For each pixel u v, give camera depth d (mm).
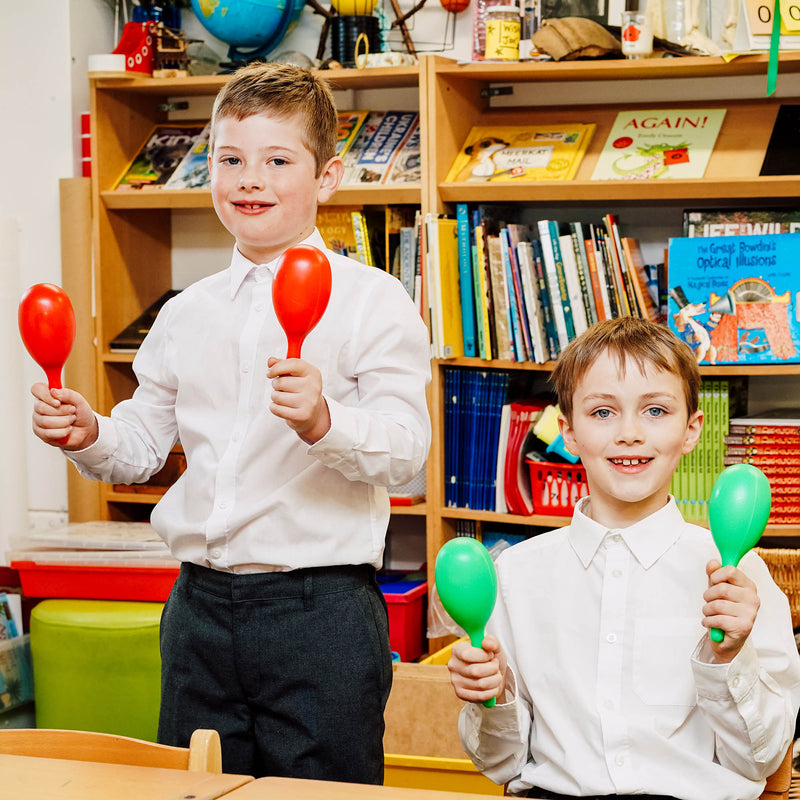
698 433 1360
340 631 1406
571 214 2814
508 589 1369
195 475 1471
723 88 2670
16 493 2990
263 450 1433
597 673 1288
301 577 1411
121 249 2965
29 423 3043
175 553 1494
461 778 2061
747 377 2666
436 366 2584
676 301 2420
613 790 1233
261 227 1426
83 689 2387
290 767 1407
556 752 1289
